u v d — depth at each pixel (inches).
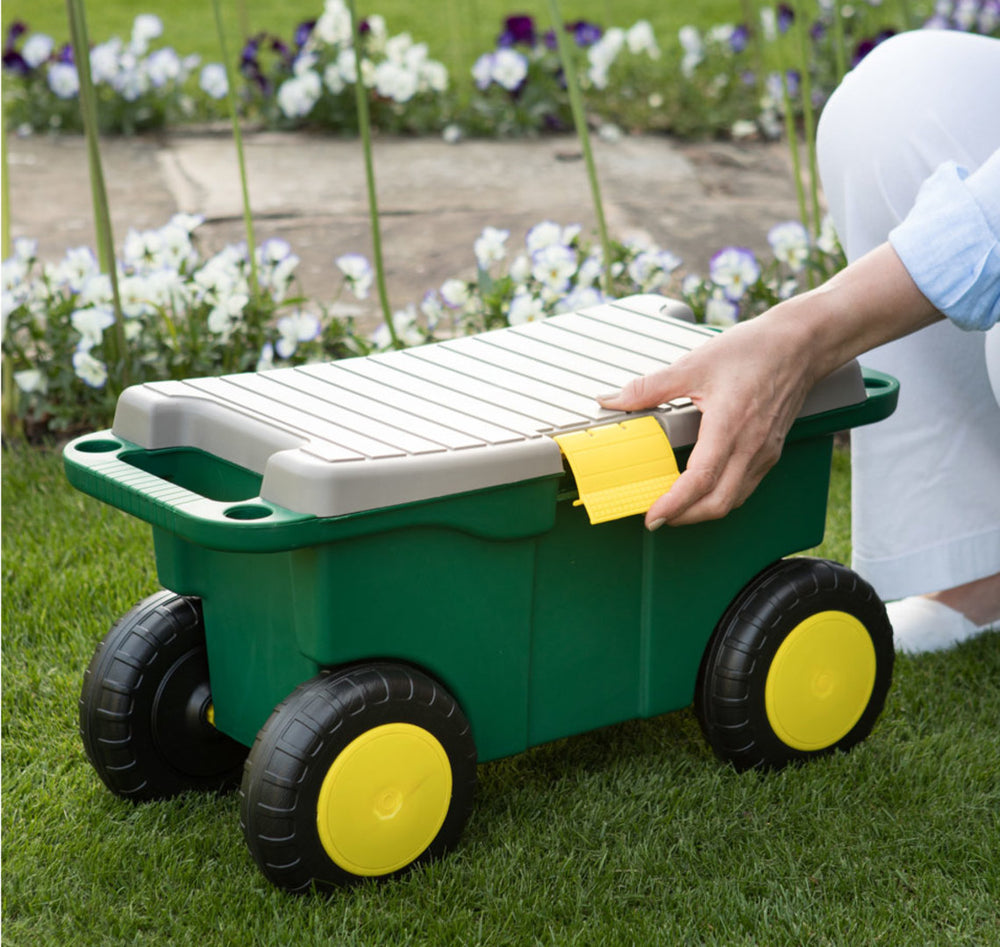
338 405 55.0
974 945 50.5
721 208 159.6
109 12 259.9
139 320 103.3
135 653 57.4
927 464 71.2
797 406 55.0
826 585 60.6
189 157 179.5
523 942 50.3
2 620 75.2
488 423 52.9
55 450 99.8
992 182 52.6
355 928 50.4
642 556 57.1
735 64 208.1
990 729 65.2
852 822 57.7
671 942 50.4
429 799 53.2
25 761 62.6
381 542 49.8
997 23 192.1
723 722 60.1
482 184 169.6
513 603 54.2
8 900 52.7
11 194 160.1
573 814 57.8
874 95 67.7
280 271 107.1
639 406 54.4
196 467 56.1
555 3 94.4
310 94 188.4
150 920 51.7
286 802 49.8
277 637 53.2
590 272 102.3
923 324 55.7
